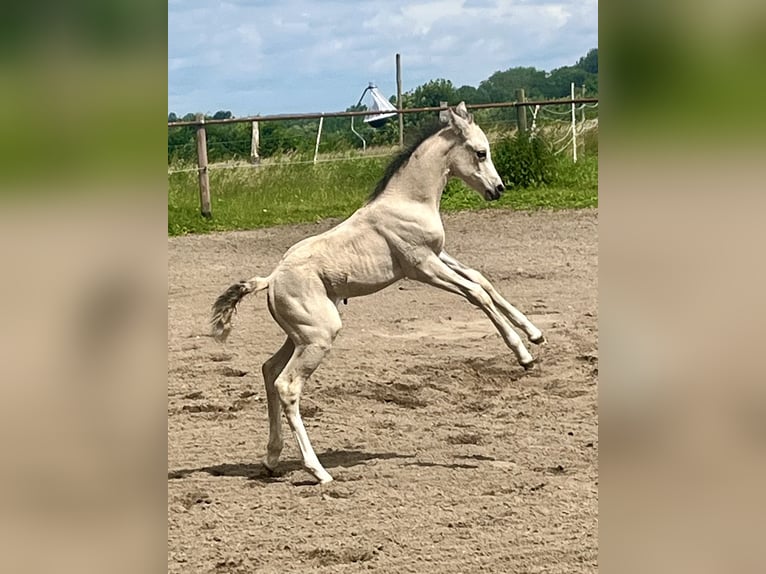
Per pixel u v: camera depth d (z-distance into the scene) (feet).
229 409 25.48
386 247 20.15
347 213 54.24
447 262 20.90
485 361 28.17
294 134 76.54
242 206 56.44
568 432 22.71
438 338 31.01
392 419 24.09
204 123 53.36
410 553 16.19
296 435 19.85
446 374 27.25
